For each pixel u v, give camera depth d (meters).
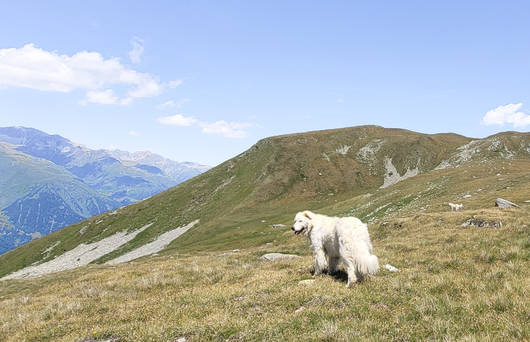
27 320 10.71
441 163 167.25
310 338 6.10
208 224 111.75
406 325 6.20
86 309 11.38
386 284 9.12
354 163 168.75
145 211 146.75
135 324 8.49
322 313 7.41
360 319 6.89
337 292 8.88
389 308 7.45
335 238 10.88
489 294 7.21
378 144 188.62
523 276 8.21
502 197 40.72
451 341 5.23
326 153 175.75
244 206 129.62
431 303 7.13
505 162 95.50
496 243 12.60
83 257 117.75
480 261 10.50
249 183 150.12
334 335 5.98
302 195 140.88
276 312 8.05
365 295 8.38
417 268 10.88
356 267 9.64
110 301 12.30
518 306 6.27
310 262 14.88
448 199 53.34
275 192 140.62
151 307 10.19
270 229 82.31
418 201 62.72
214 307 9.30
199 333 7.34
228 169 170.88
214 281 14.41
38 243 141.00
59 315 10.93
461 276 8.88
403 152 178.12
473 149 168.12
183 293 11.65
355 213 75.69
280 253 22.12
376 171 165.62
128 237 128.25
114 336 8.05
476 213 26.19
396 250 15.86
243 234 84.44
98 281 17.69
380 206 71.75
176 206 144.88
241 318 7.85
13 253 138.88
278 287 10.44
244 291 10.54
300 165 161.25
